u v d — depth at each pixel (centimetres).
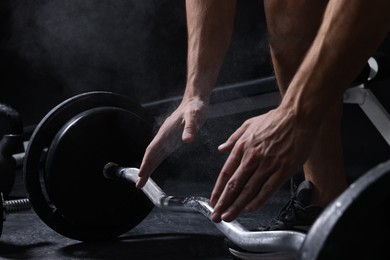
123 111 143
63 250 139
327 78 80
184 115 110
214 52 115
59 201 139
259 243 79
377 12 78
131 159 144
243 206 81
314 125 81
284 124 81
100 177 142
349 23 79
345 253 55
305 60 83
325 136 116
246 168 80
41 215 142
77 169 139
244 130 85
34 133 142
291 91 82
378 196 55
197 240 145
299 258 56
